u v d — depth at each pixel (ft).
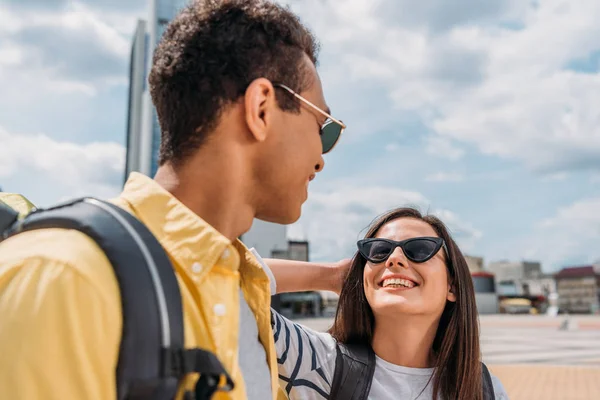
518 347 56.85
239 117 3.41
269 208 3.71
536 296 256.93
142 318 2.53
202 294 3.12
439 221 7.31
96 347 2.41
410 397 6.67
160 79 3.47
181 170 3.43
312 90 3.75
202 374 2.67
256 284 4.19
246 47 3.38
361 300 7.32
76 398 2.32
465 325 7.05
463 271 7.23
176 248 3.16
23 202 3.92
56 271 2.45
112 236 2.67
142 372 2.48
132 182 3.44
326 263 7.79
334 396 6.54
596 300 295.07
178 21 3.50
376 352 7.07
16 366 2.25
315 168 3.92
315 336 7.05
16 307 2.37
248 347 3.89
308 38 3.80
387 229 7.18
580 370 36.86
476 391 6.93
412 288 6.72
